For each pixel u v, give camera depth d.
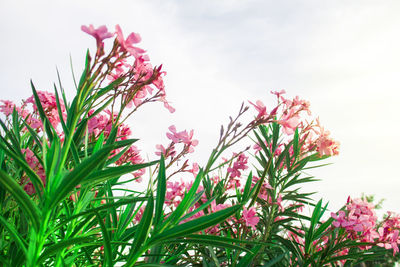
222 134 0.76
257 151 1.20
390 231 0.99
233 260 0.96
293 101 1.06
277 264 1.07
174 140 0.86
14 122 0.92
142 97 0.85
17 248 0.73
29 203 0.59
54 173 0.63
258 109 0.79
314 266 1.01
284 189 1.17
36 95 0.75
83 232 0.86
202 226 0.68
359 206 1.00
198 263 1.08
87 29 0.62
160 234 0.68
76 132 0.78
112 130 0.80
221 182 1.20
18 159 0.61
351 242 0.99
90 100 0.70
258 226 1.17
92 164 0.59
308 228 1.10
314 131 1.17
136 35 0.66
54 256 0.79
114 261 0.79
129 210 0.90
